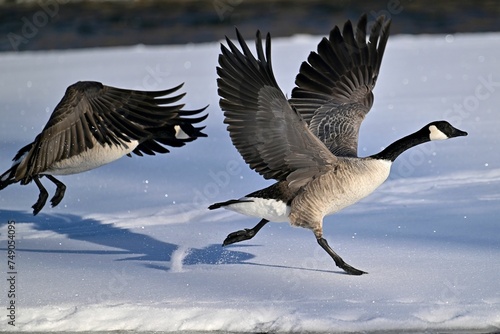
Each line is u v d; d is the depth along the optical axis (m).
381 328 7.99
